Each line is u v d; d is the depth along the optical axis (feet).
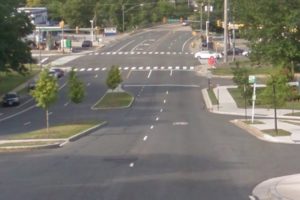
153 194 87.20
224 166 113.39
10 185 95.55
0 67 298.76
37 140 153.28
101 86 338.95
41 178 101.45
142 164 115.65
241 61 412.98
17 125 211.20
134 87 335.06
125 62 442.91
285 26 277.23
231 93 297.94
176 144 147.33
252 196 86.69
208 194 87.51
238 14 308.40
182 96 300.20
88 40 589.73
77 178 101.04
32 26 331.77
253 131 176.04
